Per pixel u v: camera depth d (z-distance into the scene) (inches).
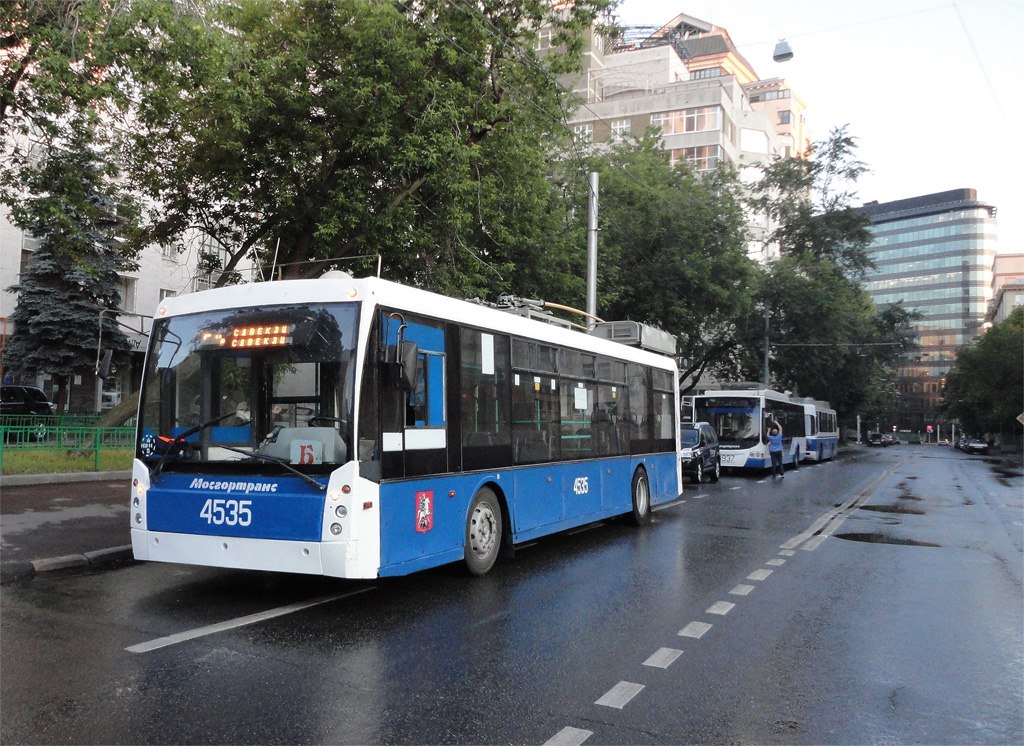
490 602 289.0
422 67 606.2
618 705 186.5
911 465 1537.9
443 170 608.1
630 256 1147.3
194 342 284.0
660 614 276.1
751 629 258.7
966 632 259.1
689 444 892.0
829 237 1545.3
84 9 448.8
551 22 676.7
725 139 2425.0
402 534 276.8
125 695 184.9
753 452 1069.1
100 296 1097.4
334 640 235.5
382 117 590.2
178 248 727.1
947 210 6018.7
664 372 581.0
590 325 573.6
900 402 6008.9
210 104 581.9
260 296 280.7
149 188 677.3
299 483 258.5
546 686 198.4
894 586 331.3
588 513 436.1
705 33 3809.1
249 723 169.8
